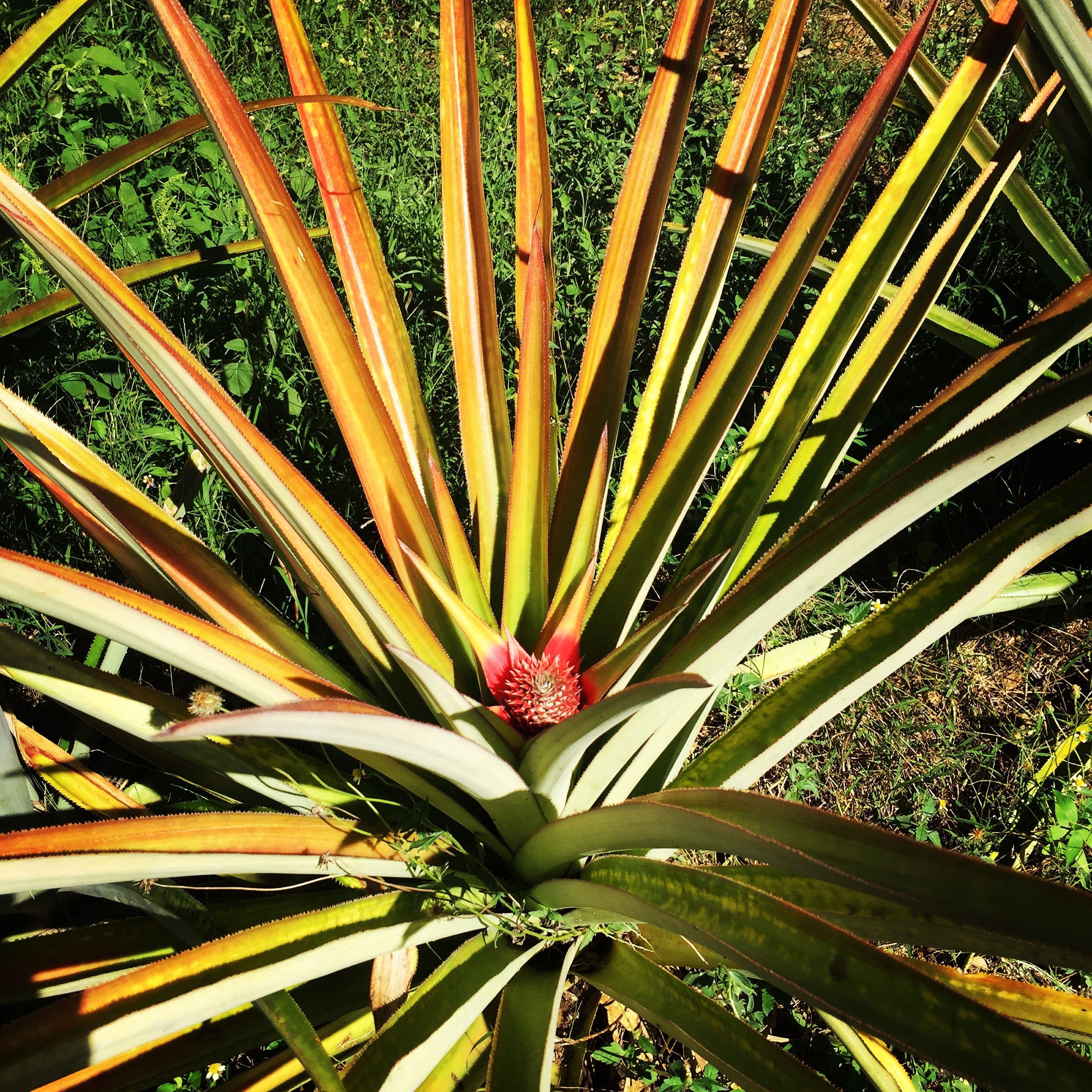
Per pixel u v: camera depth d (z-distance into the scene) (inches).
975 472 52.9
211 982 58.0
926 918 62.2
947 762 111.1
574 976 81.8
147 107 184.4
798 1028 94.6
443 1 72.6
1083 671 120.3
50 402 138.2
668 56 75.0
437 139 202.2
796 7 75.8
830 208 70.1
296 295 70.5
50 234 60.9
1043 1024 71.9
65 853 53.6
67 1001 57.2
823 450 87.2
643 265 79.8
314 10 237.6
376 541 131.6
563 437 135.9
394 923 70.2
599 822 63.1
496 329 81.9
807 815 51.0
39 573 46.9
